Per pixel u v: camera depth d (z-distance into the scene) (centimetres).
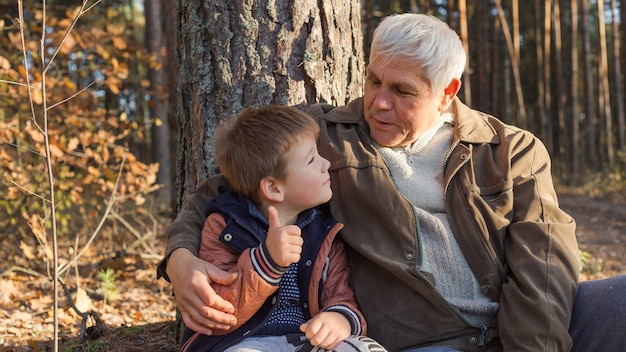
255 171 226
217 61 284
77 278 491
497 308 237
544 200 245
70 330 403
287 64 283
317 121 262
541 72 2453
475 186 245
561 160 2280
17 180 578
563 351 228
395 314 237
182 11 298
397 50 234
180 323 313
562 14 2442
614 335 231
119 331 350
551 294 230
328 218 241
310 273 228
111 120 642
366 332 232
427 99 240
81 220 806
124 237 738
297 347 218
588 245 1009
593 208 1496
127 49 707
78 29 690
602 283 240
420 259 237
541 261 233
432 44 233
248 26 280
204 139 288
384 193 240
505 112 2880
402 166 250
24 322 423
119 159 601
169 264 228
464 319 235
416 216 240
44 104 266
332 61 291
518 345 224
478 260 239
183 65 299
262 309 220
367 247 238
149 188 594
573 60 2227
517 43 2234
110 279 518
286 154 225
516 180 248
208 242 231
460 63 243
